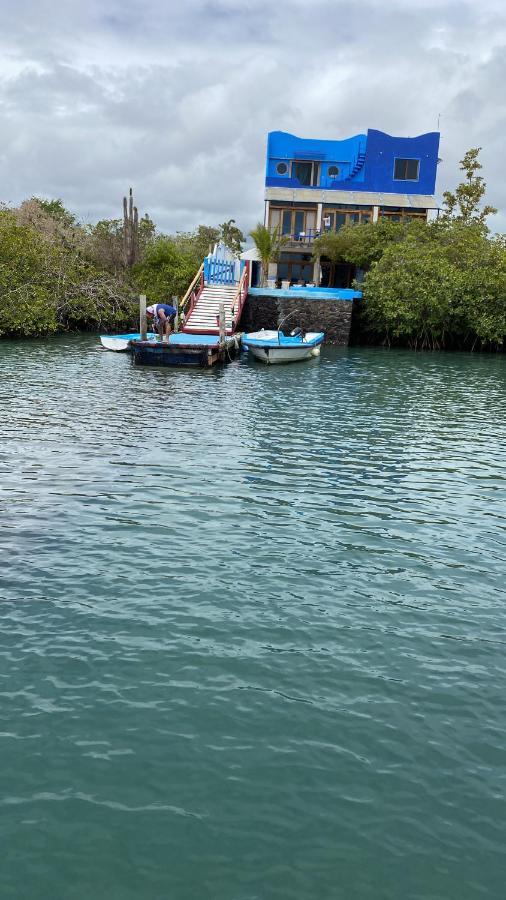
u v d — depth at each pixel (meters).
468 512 11.47
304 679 6.49
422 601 8.18
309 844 4.64
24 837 4.62
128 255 48.03
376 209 50.22
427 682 6.54
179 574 8.59
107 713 5.88
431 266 41.56
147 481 12.31
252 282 50.94
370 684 6.46
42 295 38.44
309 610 7.82
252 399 21.67
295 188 51.00
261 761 5.38
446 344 44.66
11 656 6.67
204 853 4.54
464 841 4.71
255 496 11.73
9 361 28.70
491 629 7.59
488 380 29.09
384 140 50.44
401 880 4.40
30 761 5.29
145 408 19.33
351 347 42.09
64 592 8.02
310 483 12.65
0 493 11.41
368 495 12.12
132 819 4.79
